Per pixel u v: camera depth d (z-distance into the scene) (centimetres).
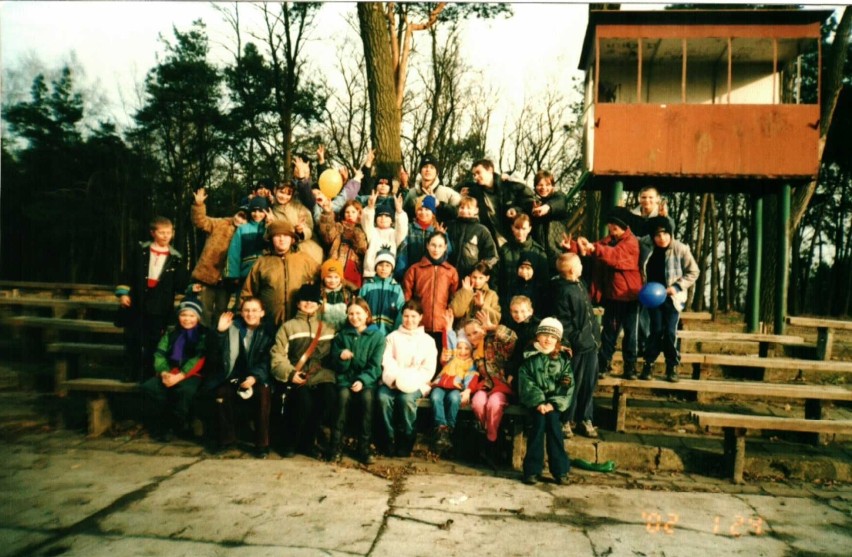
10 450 522
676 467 539
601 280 612
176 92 2389
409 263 634
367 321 547
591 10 962
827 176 2750
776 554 380
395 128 898
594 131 965
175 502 426
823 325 718
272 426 570
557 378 504
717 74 1096
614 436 575
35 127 2386
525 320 546
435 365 547
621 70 1109
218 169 2617
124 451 529
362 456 523
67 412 618
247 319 539
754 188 980
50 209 2325
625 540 393
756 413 633
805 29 945
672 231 616
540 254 610
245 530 388
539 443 496
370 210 624
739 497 478
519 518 422
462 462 541
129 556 351
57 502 420
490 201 671
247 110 2386
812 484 517
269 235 570
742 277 3189
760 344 732
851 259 2819
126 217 2472
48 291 1066
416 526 403
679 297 600
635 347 597
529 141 2997
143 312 593
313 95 2414
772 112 935
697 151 946
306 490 455
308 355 529
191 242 2567
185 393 534
